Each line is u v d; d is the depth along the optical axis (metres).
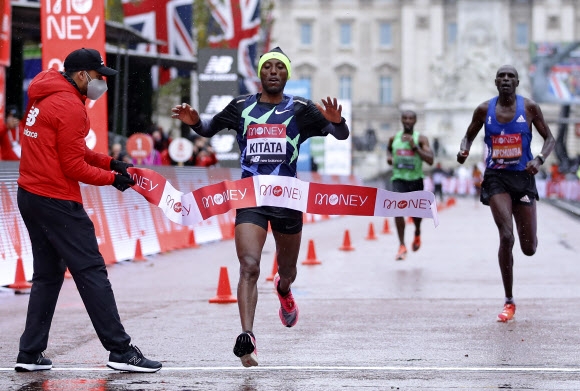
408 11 162.00
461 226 42.09
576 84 102.94
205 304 16.80
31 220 10.42
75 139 10.20
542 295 17.66
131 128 40.22
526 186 14.83
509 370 10.65
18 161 20.89
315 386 9.83
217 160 41.84
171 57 41.66
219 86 39.06
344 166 66.25
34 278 10.73
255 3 47.25
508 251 14.59
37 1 33.53
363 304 16.61
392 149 25.56
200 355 11.77
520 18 163.25
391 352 11.85
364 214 11.16
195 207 10.97
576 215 50.59
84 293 10.43
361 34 166.38
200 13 50.91
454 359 11.36
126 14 42.12
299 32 166.75
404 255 25.12
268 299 17.41
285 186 10.88
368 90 166.12
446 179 107.31
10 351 12.21
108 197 25.50
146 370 10.57
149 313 15.66
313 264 24.28
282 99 11.16
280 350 12.03
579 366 10.90
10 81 34.97
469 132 15.27
